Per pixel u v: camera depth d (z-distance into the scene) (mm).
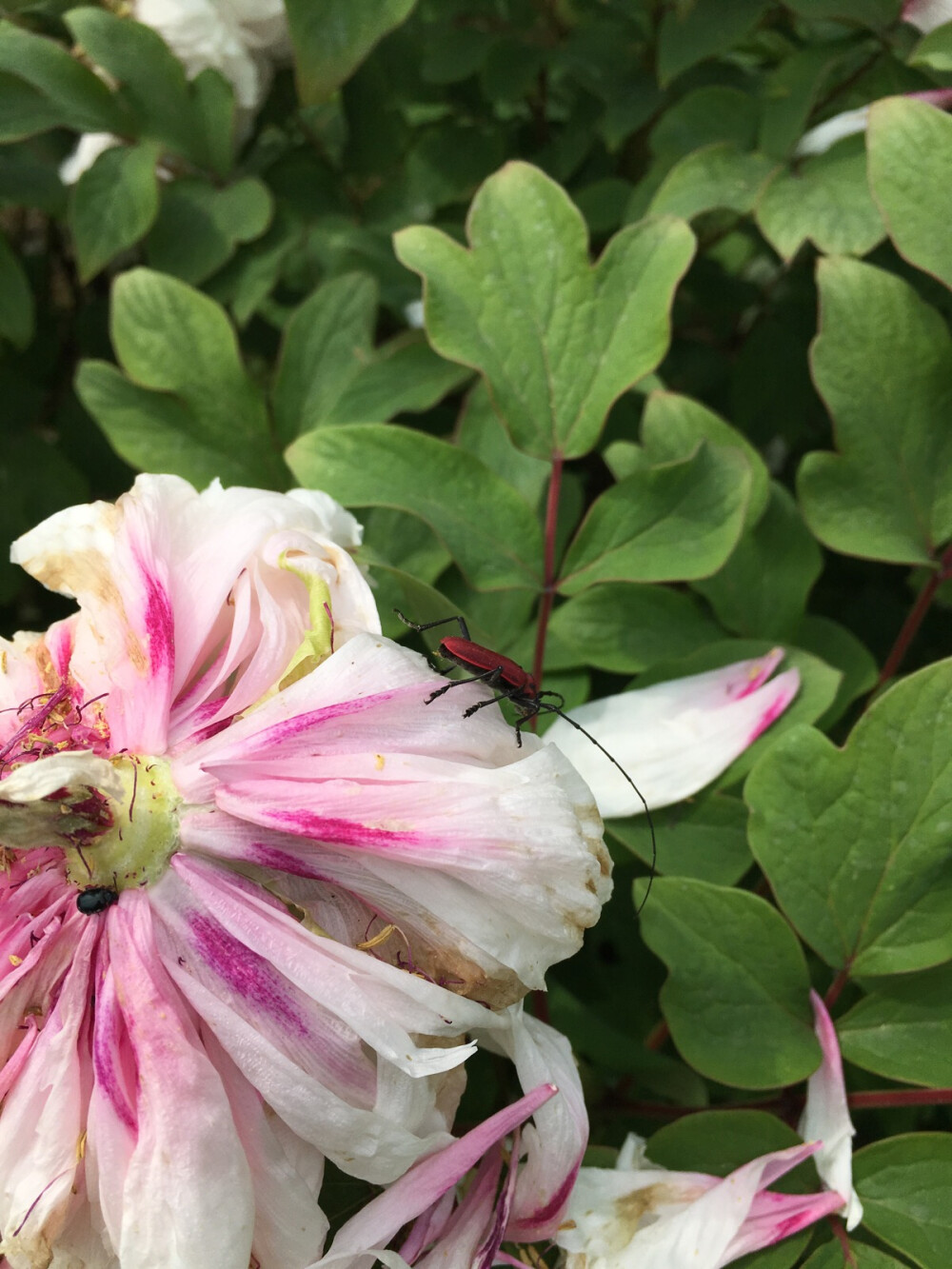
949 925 239
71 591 223
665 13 390
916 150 272
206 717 210
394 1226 193
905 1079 234
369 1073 191
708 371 442
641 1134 280
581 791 196
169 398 331
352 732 199
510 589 306
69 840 191
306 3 314
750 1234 220
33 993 195
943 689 236
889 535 293
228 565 218
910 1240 222
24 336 375
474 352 286
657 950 246
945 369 287
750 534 317
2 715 213
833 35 382
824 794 241
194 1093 181
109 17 359
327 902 199
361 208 420
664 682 284
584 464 426
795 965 244
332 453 286
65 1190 184
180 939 195
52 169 398
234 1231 180
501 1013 199
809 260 421
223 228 374
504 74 418
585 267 286
